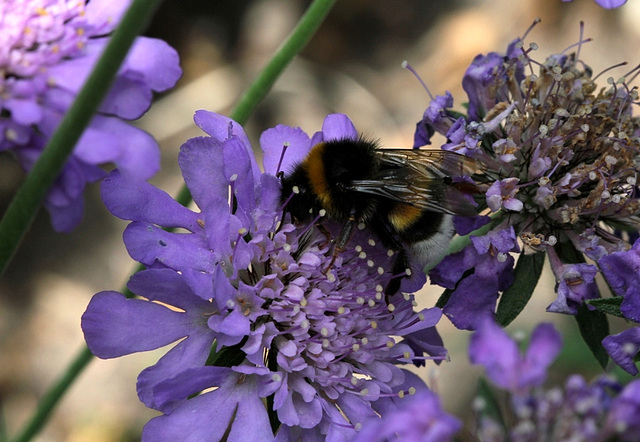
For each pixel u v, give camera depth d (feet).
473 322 0.68
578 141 0.69
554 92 0.70
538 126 0.70
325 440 0.66
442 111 0.71
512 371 0.57
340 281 0.67
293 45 0.71
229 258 0.66
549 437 0.59
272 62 0.71
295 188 0.67
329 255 0.68
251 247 0.66
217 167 0.67
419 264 0.69
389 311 0.68
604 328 0.69
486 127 0.69
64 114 0.60
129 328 0.64
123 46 0.58
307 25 0.71
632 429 0.58
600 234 0.70
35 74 0.61
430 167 0.69
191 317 0.65
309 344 0.66
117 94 0.61
